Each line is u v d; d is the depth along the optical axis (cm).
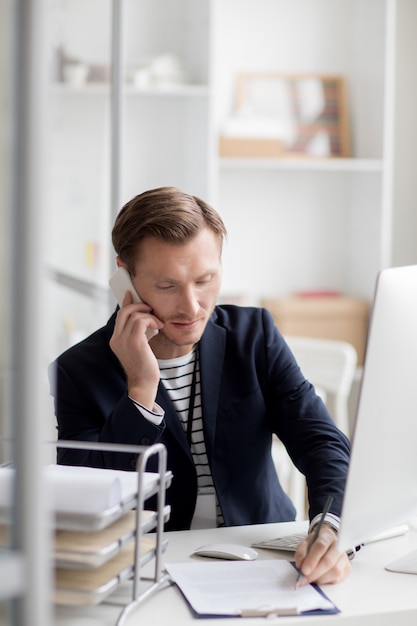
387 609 145
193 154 444
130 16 441
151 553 151
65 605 144
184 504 201
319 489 181
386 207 454
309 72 472
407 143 486
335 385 388
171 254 187
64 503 134
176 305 190
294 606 143
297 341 400
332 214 485
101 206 386
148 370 187
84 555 133
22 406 95
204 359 207
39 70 92
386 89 450
